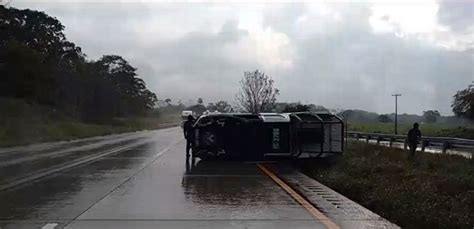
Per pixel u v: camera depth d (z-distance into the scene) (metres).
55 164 21.09
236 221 9.56
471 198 13.09
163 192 13.19
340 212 10.57
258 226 9.14
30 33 68.69
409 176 18.33
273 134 22.47
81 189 13.68
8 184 14.72
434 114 82.31
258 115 23.11
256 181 15.73
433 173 18.69
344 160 22.48
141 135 57.47
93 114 83.12
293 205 11.38
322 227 9.11
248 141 22.45
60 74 71.00
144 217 9.89
